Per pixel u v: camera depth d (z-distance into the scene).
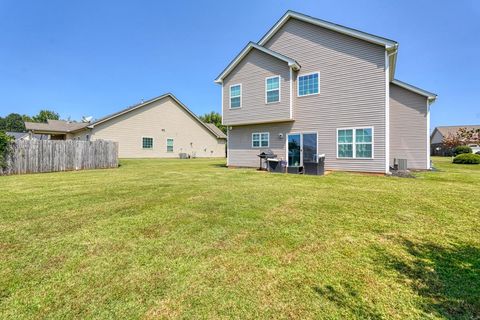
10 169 10.73
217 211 4.69
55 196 6.03
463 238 3.41
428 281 2.36
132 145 24.25
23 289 2.25
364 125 10.48
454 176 9.70
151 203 5.30
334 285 2.30
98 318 1.87
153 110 25.73
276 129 12.97
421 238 3.41
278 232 3.62
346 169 10.92
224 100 14.20
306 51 11.98
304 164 10.77
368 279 2.40
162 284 2.32
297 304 2.03
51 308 1.99
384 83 10.05
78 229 3.76
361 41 10.57
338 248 3.10
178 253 2.96
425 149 12.41
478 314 1.90
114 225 3.93
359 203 5.27
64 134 29.92
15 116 61.00
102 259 2.82
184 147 28.45
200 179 9.00
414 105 12.64
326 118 11.44
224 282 2.35
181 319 1.86
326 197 5.84
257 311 1.95
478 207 4.95
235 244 3.21
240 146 14.38
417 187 7.13
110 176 10.00
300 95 12.16
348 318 1.86
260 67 12.87
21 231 3.67
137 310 1.96
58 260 2.79
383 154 10.05
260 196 5.96
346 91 10.92
